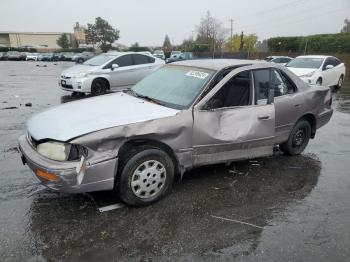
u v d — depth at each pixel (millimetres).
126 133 3615
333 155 5957
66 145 3420
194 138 4090
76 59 48938
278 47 39406
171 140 3943
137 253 3080
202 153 4203
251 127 4516
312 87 5734
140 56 12445
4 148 5754
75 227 3455
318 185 4676
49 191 4207
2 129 6977
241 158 4559
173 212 3803
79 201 3984
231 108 4371
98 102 4527
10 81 17453
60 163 3408
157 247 3174
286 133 5336
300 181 4785
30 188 4277
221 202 4074
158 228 3479
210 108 4203
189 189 4383
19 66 34406
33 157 3578
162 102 4375
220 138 4246
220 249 3182
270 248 3230
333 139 7008
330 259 3109
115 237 3303
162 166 3941
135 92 4965
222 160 4391
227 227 3549
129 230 3426
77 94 12461
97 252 3074
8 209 3760
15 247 3115
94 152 3486
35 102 10555
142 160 3777
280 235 3447
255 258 3078
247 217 3764
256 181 4719
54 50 82062
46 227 3439
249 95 4605
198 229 3488
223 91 4359
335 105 11281
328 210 3992
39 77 20500
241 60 5035
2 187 4281
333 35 31812
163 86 4750
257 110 4598
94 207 3863
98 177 3521
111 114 3920
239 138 4406
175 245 3213
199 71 4629
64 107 4410
